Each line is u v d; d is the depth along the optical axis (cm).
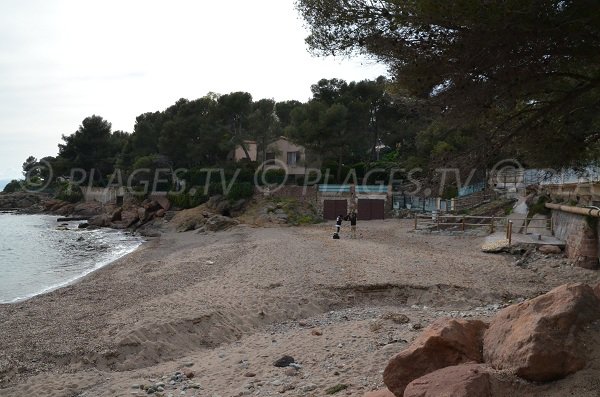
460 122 1043
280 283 1758
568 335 473
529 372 460
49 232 5422
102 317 1380
